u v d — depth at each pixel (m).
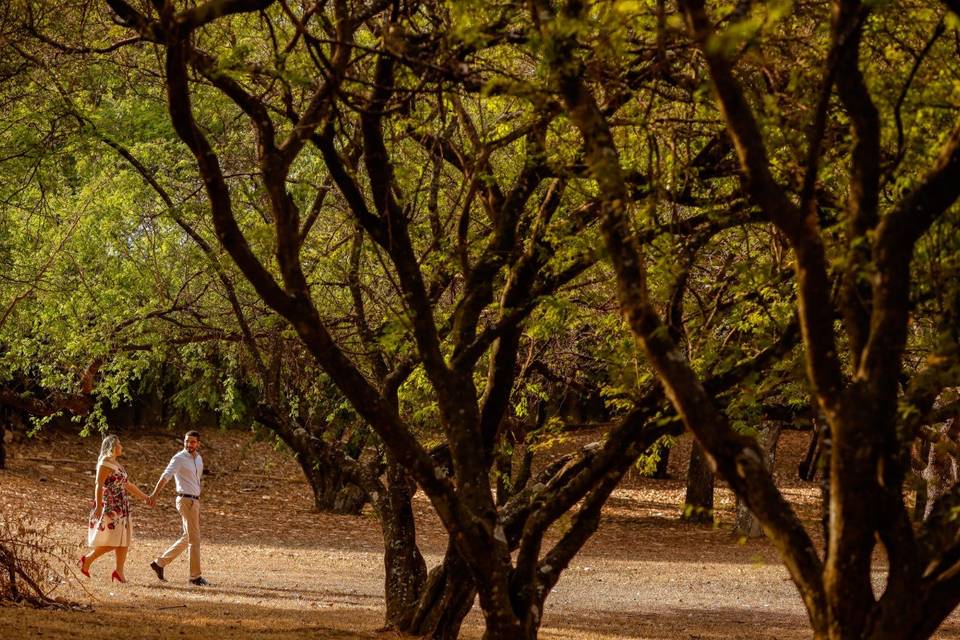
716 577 35.06
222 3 8.88
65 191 31.66
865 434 6.85
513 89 8.75
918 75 8.91
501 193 14.29
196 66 9.54
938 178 6.89
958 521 7.44
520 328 13.28
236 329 24.00
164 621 18.28
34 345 34.38
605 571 35.88
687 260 10.52
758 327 13.54
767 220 10.61
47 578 21.55
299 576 31.12
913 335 12.27
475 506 10.47
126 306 28.14
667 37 9.13
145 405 64.44
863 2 6.73
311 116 9.86
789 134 9.20
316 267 19.66
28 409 36.12
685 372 7.64
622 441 10.43
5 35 14.98
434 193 14.51
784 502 7.46
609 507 56.00
